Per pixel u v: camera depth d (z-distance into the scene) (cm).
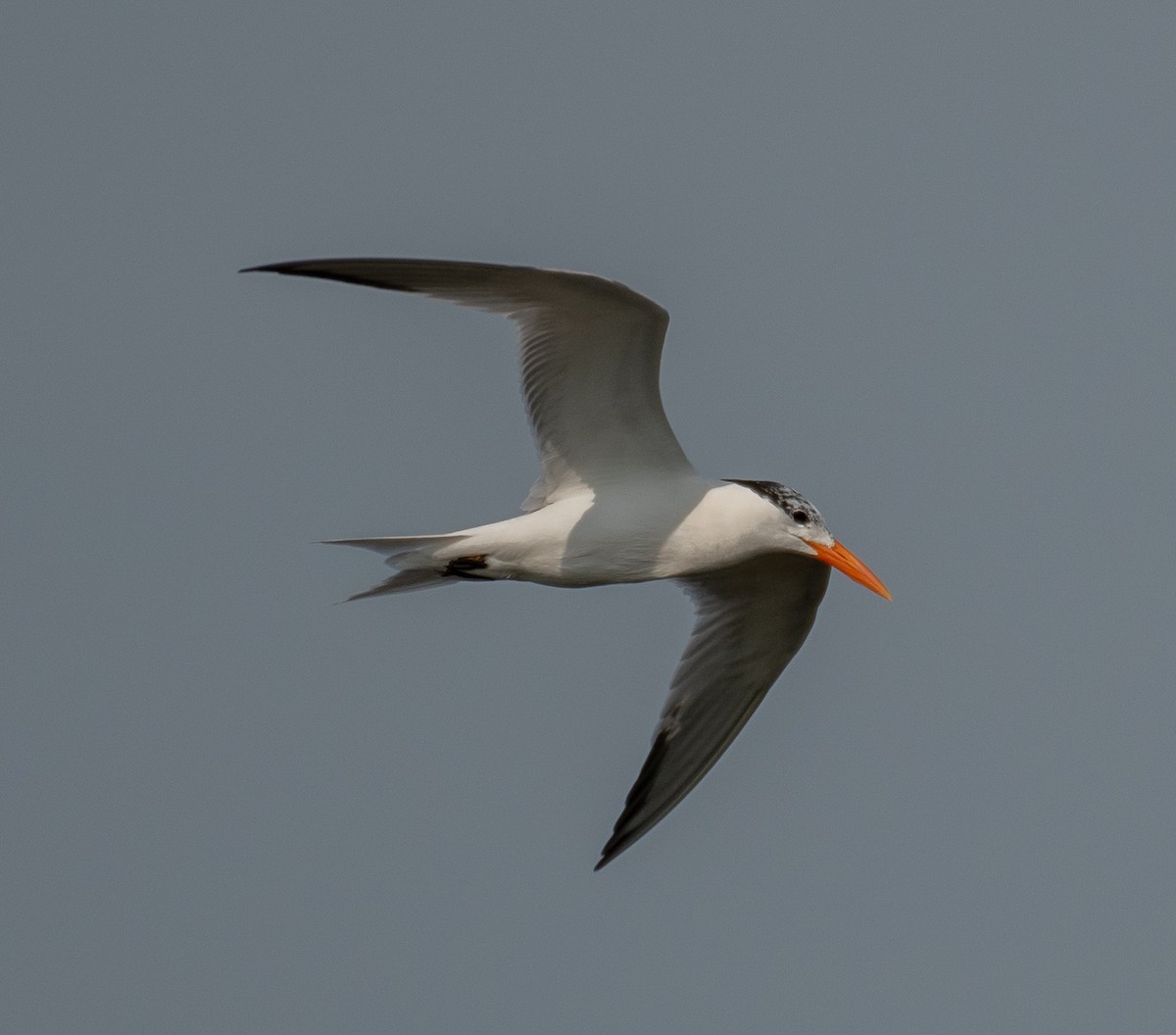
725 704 1580
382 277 1226
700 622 1548
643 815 1559
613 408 1351
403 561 1373
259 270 1183
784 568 1489
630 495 1370
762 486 1412
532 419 1357
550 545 1360
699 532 1372
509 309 1285
